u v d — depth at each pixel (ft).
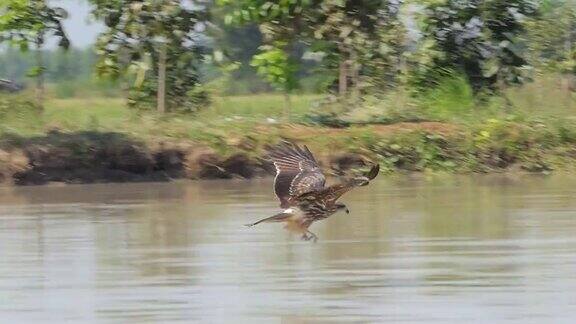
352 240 58.90
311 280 49.57
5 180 83.87
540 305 44.47
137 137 87.45
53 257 55.26
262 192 78.79
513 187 80.38
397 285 48.39
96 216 68.23
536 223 63.16
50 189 82.23
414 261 53.21
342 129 90.84
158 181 86.07
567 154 90.48
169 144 87.30
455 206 70.54
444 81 97.96
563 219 64.34
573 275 49.52
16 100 94.73
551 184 81.97
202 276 50.72
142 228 63.41
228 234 61.11
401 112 96.22
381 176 87.40
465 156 89.45
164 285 49.08
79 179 85.25
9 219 67.36
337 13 98.22
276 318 43.50
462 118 94.58
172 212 69.46
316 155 87.10
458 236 59.57
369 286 48.32
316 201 33.91
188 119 95.45
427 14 99.14
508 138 90.22
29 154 84.79
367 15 99.14
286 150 34.68
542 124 92.32
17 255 55.83
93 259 54.65
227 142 87.81
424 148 89.15
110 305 45.70
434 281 48.98
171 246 57.82
